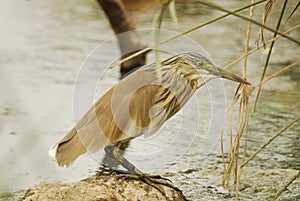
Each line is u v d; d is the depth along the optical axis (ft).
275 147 39.19
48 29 63.87
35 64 54.03
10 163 36.47
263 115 43.86
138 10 56.59
